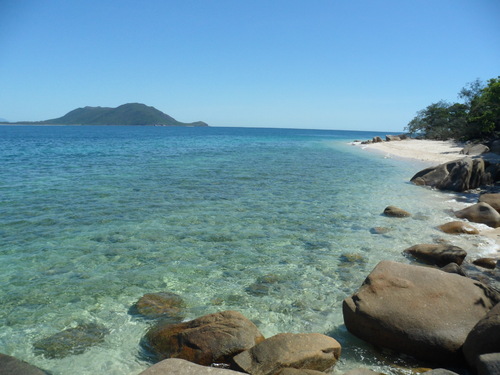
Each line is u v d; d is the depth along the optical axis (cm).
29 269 881
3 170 2498
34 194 1705
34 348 582
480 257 976
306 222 1328
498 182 2223
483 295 611
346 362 550
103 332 629
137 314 688
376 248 1059
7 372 476
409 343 554
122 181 2133
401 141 6625
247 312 702
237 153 4484
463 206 1600
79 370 533
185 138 9419
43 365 542
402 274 654
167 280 839
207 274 875
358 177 2478
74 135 10844
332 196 1808
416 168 3044
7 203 1511
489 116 4384
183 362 469
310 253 1020
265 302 743
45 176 2262
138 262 939
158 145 6031
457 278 638
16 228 1185
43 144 5950
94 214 1377
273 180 2284
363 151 5041
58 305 717
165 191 1853
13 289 779
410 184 2197
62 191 1795
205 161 3391
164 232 1185
